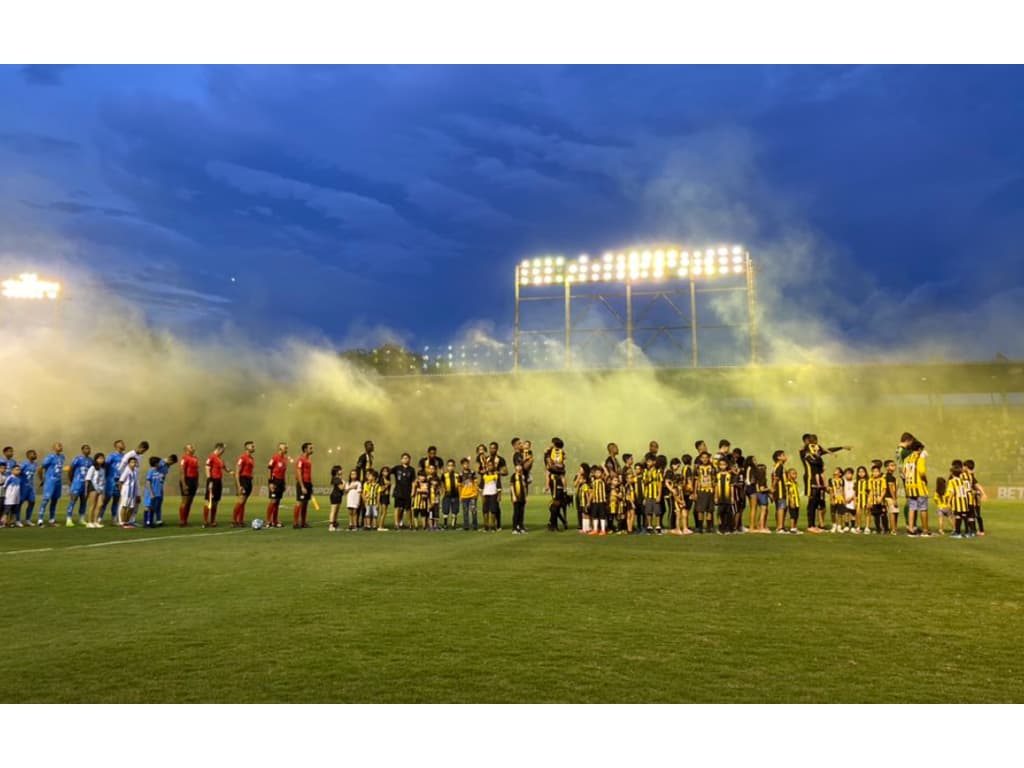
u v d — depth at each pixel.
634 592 8.58
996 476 47.56
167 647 6.01
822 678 5.31
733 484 17.19
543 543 14.43
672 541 14.91
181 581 9.29
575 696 4.95
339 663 5.61
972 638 6.41
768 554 12.41
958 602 8.02
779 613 7.43
